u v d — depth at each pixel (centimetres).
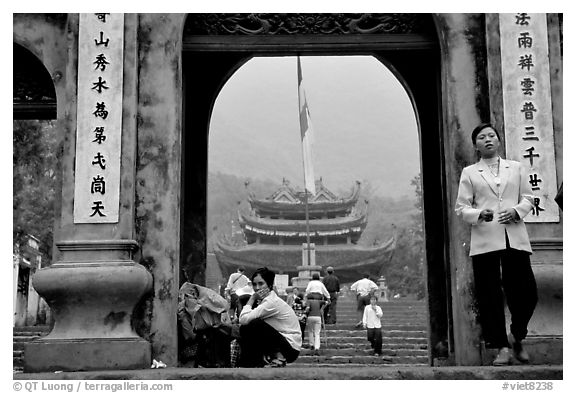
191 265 1083
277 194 4378
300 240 4284
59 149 852
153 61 848
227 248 4222
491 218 681
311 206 4300
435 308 1027
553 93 824
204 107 1127
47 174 1834
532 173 808
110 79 831
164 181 824
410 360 1518
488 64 834
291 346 823
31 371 758
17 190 1856
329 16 977
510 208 688
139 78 844
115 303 779
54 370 757
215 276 4934
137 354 764
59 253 818
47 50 889
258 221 4241
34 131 1809
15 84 1016
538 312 779
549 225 796
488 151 716
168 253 810
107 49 838
